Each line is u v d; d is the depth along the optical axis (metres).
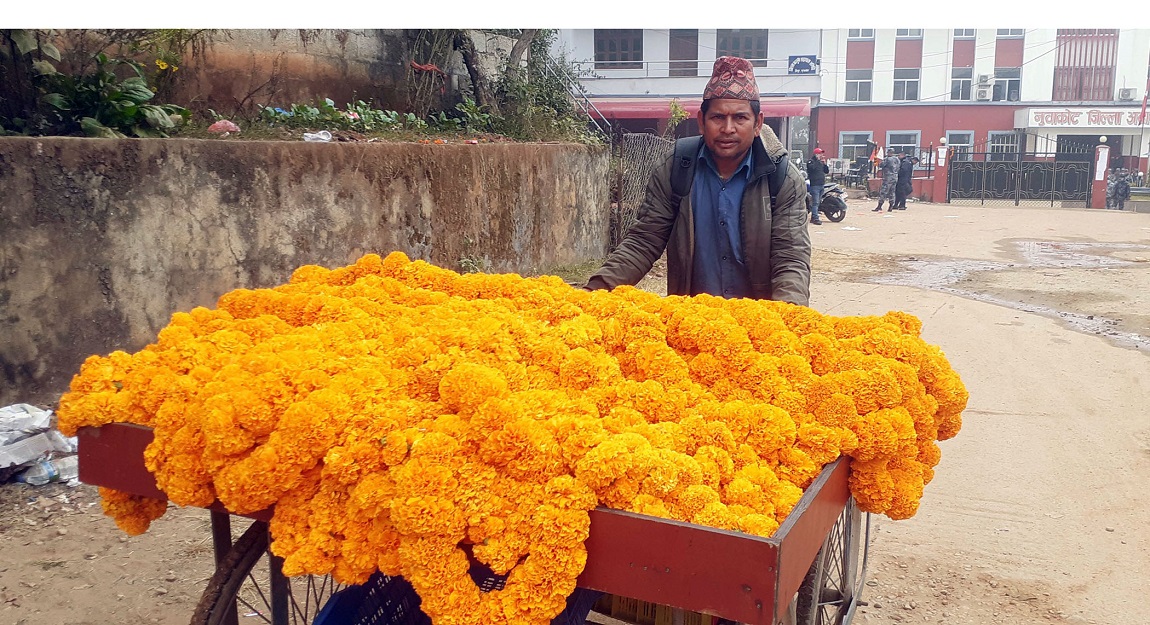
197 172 5.66
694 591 1.40
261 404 1.60
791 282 2.91
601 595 2.12
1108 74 36.31
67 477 4.16
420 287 2.67
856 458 1.85
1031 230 17.53
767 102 31.66
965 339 7.42
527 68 13.05
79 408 1.81
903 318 2.32
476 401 1.62
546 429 1.56
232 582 1.98
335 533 1.57
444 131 10.59
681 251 3.21
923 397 1.96
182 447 1.63
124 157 5.18
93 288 5.05
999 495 4.27
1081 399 5.73
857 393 1.86
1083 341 7.37
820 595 2.56
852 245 14.71
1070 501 4.19
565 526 1.44
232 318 2.30
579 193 11.38
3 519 3.76
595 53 31.58
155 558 3.52
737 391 1.96
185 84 7.71
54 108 6.01
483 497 1.50
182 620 3.09
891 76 37.06
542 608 1.45
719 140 2.99
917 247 14.44
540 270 10.34
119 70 6.96
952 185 28.39
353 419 1.58
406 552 1.48
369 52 10.23
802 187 3.10
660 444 1.66
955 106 36.84
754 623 1.35
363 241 7.15
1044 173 27.48
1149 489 4.31
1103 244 14.96
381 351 1.95
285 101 8.94
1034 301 9.25
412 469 1.48
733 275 3.18
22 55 5.93
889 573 3.52
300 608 2.92
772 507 1.55
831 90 37.44
